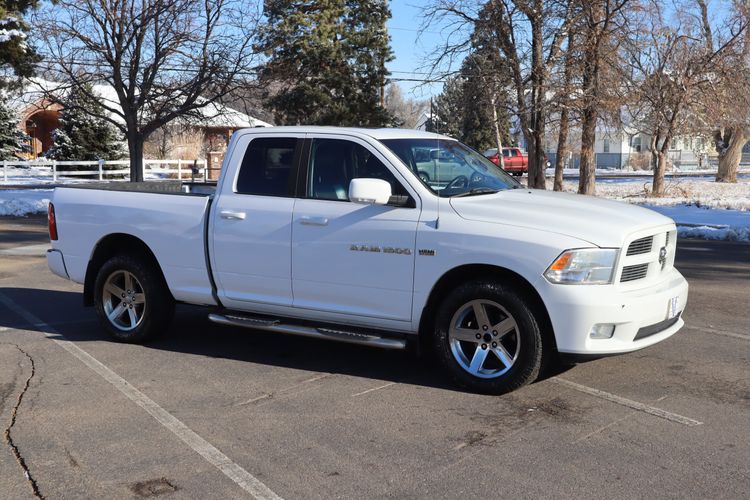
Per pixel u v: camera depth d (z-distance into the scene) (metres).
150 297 6.76
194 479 4.05
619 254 5.07
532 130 23.22
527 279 5.11
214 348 6.77
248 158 6.34
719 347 6.62
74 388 5.61
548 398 5.29
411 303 5.55
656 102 24.84
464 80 23.83
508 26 21.92
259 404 5.24
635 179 42.06
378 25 36.47
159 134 45.72
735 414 4.95
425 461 4.26
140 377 5.89
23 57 24.47
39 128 51.25
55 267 7.41
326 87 36.19
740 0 25.05
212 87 25.52
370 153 5.84
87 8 23.53
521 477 4.03
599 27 21.27
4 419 4.95
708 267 11.39
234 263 6.28
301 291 6.02
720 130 33.16
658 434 4.61
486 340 5.37
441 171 5.89
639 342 5.21
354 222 5.73
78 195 7.23
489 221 5.30
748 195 27.09
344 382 5.73
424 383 5.68
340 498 3.82
